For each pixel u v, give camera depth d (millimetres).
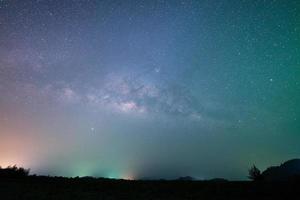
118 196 10680
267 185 13039
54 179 15891
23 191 11055
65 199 9656
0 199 9336
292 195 10836
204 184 14125
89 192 11469
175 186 13516
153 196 10898
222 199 10578
